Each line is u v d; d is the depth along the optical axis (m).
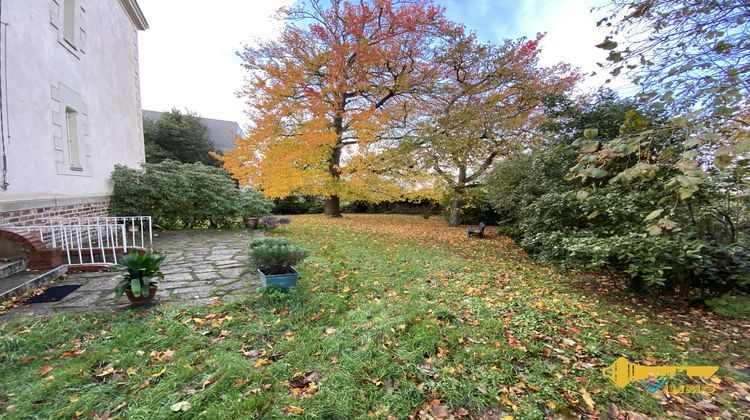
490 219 13.38
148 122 19.52
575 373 2.23
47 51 5.17
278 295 3.29
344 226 10.68
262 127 11.08
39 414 1.70
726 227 3.70
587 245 4.04
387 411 1.80
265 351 2.35
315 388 1.95
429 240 8.59
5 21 4.30
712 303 3.61
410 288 3.91
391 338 2.56
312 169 12.16
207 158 20.77
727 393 2.12
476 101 9.23
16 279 3.69
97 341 2.43
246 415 1.69
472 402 1.90
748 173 2.86
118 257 4.89
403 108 10.75
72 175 5.86
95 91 6.87
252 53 10.95
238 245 6.54
